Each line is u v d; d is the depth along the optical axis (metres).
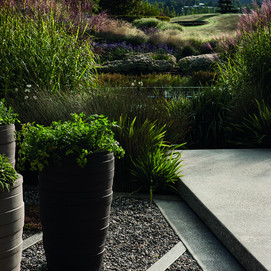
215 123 6.71
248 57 7.49
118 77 12.35
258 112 6.64
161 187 4.68
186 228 3.74
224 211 3.66
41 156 2.74
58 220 2.81
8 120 3.90
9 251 2.43
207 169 5.01
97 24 7.67
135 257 3.19
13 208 2.41
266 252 2.88
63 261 2.88
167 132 5.72
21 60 6.04
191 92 8.48
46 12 7.16
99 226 2.86
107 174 2.83
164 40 22.12
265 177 4.69
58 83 6.09
